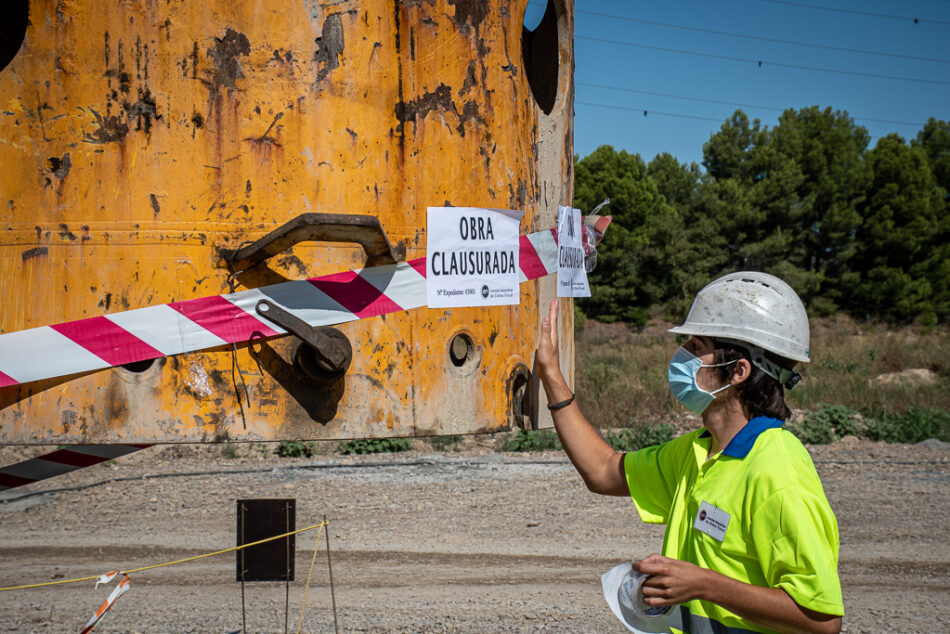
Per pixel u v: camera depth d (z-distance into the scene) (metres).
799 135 59.78
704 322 2.41
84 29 2.75
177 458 12.70
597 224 4.08
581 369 23.45
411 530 8.66
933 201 58.06
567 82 3.79
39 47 2.75
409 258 3.03
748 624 2.23
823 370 23.53
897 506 9.66
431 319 3.09
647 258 58.91
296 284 2.85
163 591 6.86
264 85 2.83
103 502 9.91
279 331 2.83
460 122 3.15
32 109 2.75
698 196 59.12
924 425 15.20
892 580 7.15
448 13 3.11
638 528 8.74
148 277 2.76
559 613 6.25
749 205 56.44
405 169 3.02
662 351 30.11
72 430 2.74
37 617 6.18
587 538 8.38
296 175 2.86
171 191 2.77
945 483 10.90
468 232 3.17
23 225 2.76
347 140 2.92
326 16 2.88
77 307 2.75
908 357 26.02
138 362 2.78
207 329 2.78
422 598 6.61
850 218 55.19
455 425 3.16
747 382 2.37
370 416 2.97
